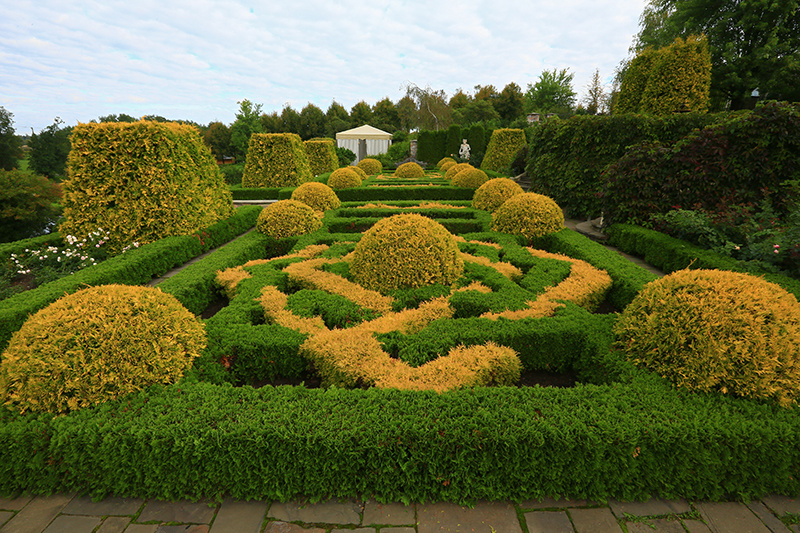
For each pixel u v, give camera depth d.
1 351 3.88
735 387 2.69
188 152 8.65
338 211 10.80
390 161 36.91
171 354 2.99
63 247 7.42
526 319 3.95
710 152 7.93
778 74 17.05
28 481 2.47
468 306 4.50
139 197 7.68
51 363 2.58
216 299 5.69
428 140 37.31
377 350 3.44
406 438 2.32
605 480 2.41
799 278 5.28
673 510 2.38
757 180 7.71
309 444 2.29
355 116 59.06
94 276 5.25
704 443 2.34
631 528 2.24
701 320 2.86
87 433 2.37
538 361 3.79
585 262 6.19
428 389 2.82
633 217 8.53
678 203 8.18
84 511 2.39
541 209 8.10
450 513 2.35
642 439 2.32
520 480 2.39
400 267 5.03
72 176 7.59
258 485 2.43
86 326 2.73
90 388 2.60
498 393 2.69
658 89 12.82
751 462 2.37
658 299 3.23
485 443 2.31
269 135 17.48
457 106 58.03
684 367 2.84
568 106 45.78
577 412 2.48
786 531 2.23
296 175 17.64
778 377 2.62
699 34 19.61
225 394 2.73
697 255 6.09
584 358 3.63
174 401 2.64
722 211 6.99
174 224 7.91
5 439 2.39
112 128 7.45
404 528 2.24
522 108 53.50
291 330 3.79
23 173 9.40
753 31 18.27
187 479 2.43
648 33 23.59
